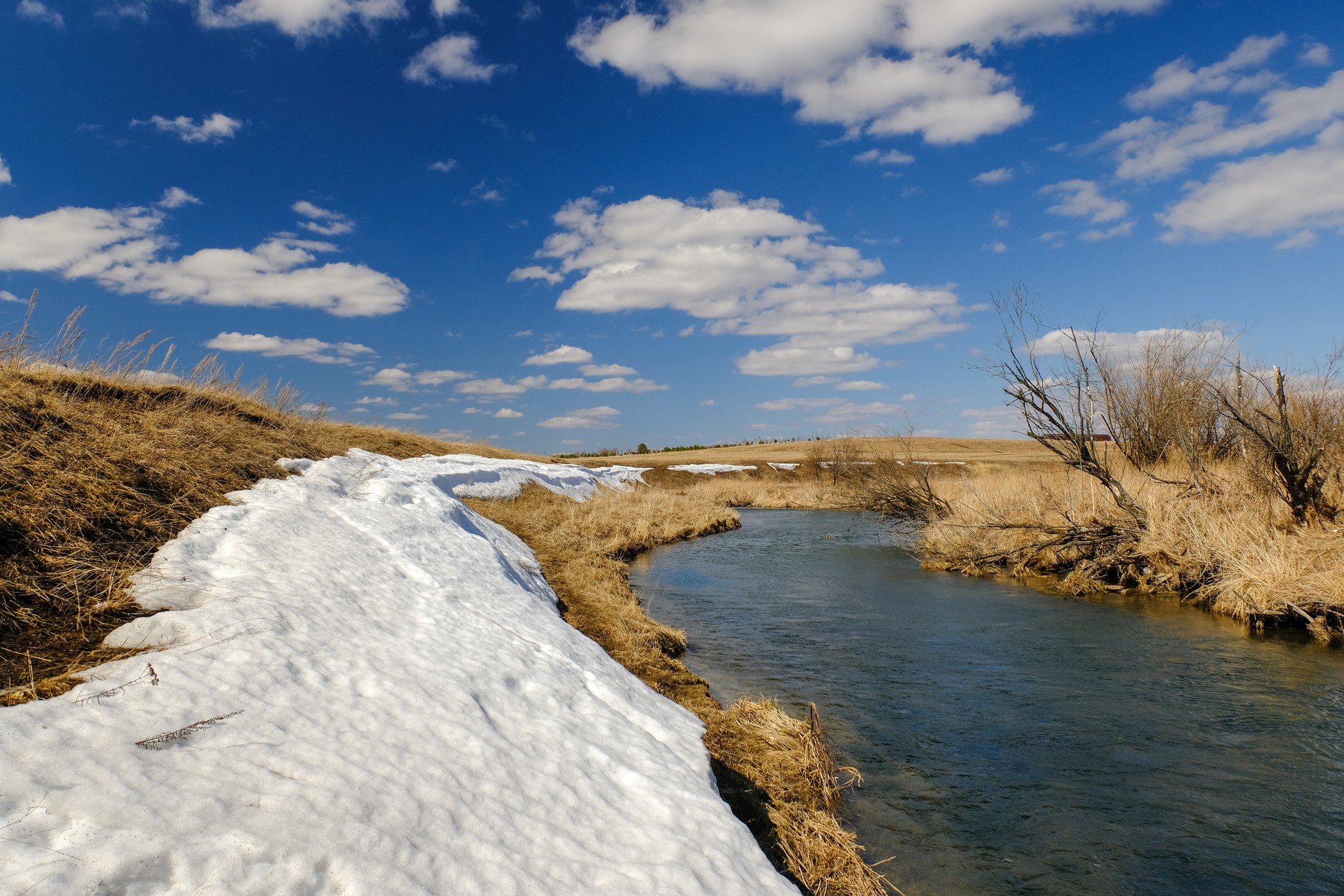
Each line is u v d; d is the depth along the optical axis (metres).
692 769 5.16
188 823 2.81
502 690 5.24
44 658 3.97
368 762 3.68
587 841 3.77
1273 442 11.45
